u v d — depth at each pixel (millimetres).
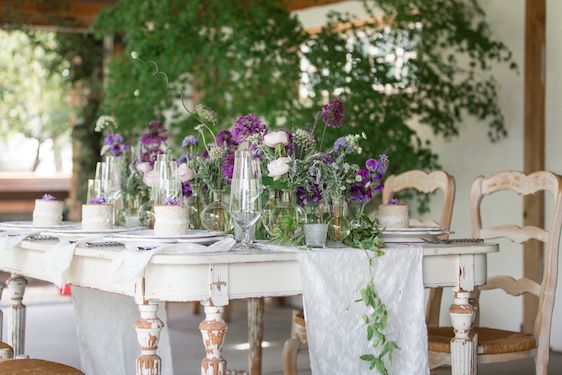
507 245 5984
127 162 3732
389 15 6066
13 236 3277
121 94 6816
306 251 2791
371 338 2898
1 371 2768
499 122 6051
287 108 6078
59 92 11297
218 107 6441
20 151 11453
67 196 10562
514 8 6004
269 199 3080
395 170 6094
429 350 3354
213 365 2643
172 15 6441
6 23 8609
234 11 6180
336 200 3008
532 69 5852
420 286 2975
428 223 4008
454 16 6059
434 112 6070
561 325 5723
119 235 2859
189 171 3357
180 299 2609
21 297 3814
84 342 3766
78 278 2973
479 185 3713
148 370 2670
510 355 3367
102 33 7000
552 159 5793
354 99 5852
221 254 2650
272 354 5531
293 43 6176
